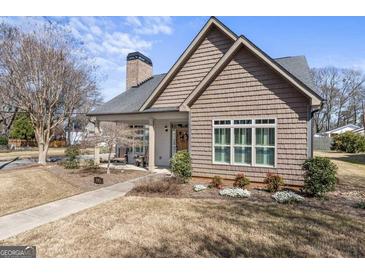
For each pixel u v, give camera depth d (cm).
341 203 687
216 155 985
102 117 1470
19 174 1226
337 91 4922
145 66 1792
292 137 832
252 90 905
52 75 1551
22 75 1493
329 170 726
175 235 470
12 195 812
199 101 1017
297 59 1148
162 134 1514
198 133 1021
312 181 733
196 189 841
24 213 614
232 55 935
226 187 884
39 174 1221
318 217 570
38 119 1605
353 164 1622
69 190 880
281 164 850
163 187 828
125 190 865
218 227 510
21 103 1572
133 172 1249
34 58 1496
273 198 736
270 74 871
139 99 1452
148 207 653
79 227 512
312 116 812
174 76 1269
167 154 1499
